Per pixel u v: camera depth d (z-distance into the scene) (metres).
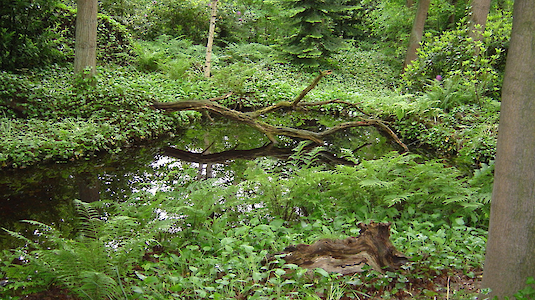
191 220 4.56
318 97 12.98
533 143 2.55
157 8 18.28
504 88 2.67
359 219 4.94
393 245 3.73
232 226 4.95
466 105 10.91
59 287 3.44
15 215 5.47
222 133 10.74
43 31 11.20
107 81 10.35
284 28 18.31
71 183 6.75
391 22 18.08
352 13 21.02
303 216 5.20
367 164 5.46
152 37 18.00
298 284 3.43
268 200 5.28
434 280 3.54
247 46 17.25
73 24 13.77
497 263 2.76
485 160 8.42
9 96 8.79
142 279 3.29
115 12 17.45
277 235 4.54
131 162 8.02
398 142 9.70
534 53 2.49
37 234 4.94
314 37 16.58
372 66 17.56
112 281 3.04
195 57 15.84
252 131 11.08
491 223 2.82
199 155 8.89
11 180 6.69
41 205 5.84
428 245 3.93
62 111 9.09
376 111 11.92
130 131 9.13
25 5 10.09
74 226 5.21
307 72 16.86
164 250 4.25
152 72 13.91
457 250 4.01
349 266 3.57
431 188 5.28
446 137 9.59
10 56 10.30
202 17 18.73
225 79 12.98
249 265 3.58
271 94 13.20
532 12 2.48
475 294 3.08
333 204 5.36
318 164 8.48
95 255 3.26
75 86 9.80
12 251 4.41
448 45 13.06
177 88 12.23
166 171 7.62
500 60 12.22
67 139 7.89
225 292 3.34
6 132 7.48
